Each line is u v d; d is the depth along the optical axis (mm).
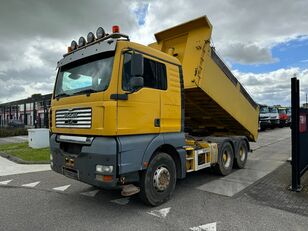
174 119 5453
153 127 4930
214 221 4301
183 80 5969
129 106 4492
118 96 4320
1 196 5770
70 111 4891
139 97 4668
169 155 5395
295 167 5875
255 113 9422
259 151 12172
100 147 4281
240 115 8242
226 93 7336
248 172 7863
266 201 5219
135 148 4535
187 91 6410
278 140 17156
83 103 4629
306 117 6914
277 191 5855
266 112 27578
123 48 4516
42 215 4641
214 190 6023
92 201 5359
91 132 4418
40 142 13539
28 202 5355
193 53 6332
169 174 5266
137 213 4684
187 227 4094
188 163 6125
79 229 4062
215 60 6758
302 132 6504
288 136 20266
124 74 4480
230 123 8430
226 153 7691
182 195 5676
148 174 4824
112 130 4227
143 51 4879
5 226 4180
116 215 4605
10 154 11461
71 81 5180
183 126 5711
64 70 5480
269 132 25031
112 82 4316
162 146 5242
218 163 7223
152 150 4820
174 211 4754
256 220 4309
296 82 5957
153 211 4766
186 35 6715
